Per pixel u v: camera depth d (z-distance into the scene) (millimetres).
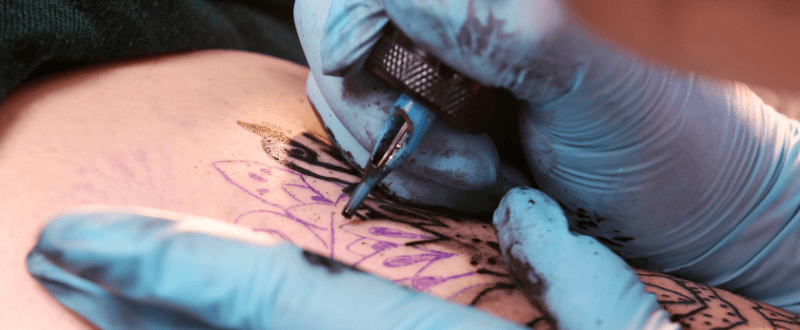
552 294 679
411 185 969
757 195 921
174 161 854
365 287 581
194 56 1377
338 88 894
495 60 687
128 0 1175
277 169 944
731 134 869
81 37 1030
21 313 585
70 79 1021
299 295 559
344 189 961
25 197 692
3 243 638
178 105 1028
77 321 601
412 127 760
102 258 526
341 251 763
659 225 922
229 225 616
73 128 843
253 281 555
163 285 539
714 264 1002
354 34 752
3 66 851
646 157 816
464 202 1014
